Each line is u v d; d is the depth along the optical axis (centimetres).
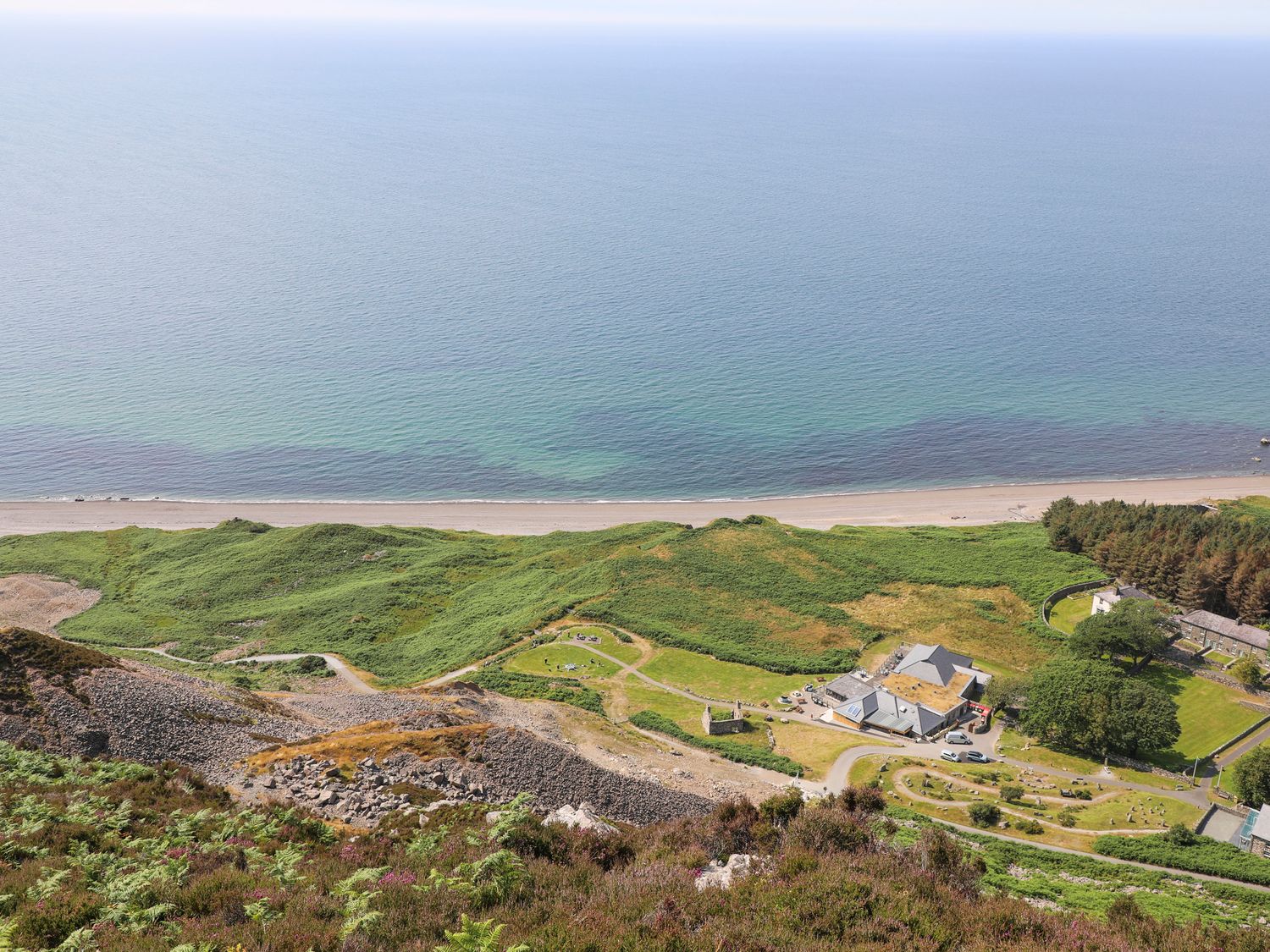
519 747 6134
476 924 2478
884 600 13725
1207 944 3112
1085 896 6119
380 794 5394
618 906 2884
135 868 3528
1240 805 8644
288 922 2788
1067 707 9819
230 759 5956
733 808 4097
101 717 6034
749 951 2636
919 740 10019
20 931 2823
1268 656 11550
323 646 12850
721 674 11594
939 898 3180
